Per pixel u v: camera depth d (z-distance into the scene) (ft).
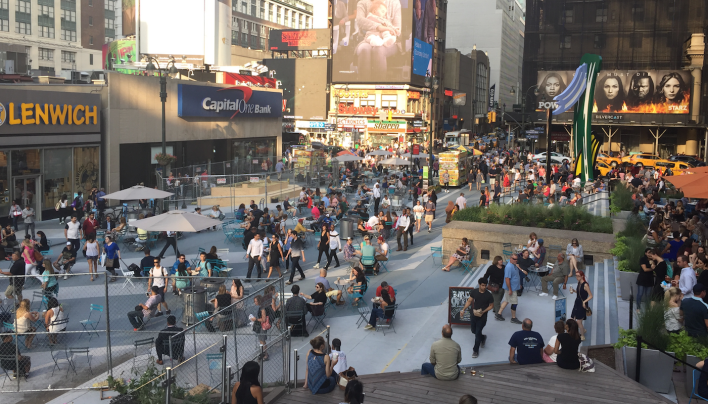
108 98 109.70
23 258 58.65
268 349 39.73
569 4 240.73
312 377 33.35
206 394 33.42
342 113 294.66
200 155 142.72
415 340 46.93
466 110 414.82
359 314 53.72
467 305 43.34
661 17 229.66
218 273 61.21
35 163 96.17
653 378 32.89
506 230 70.08
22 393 37.22
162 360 40.91
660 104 222.07
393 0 285.02
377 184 111.86
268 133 166.40
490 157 197.67
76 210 91.86
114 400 33.42
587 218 72.33
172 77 131.54
